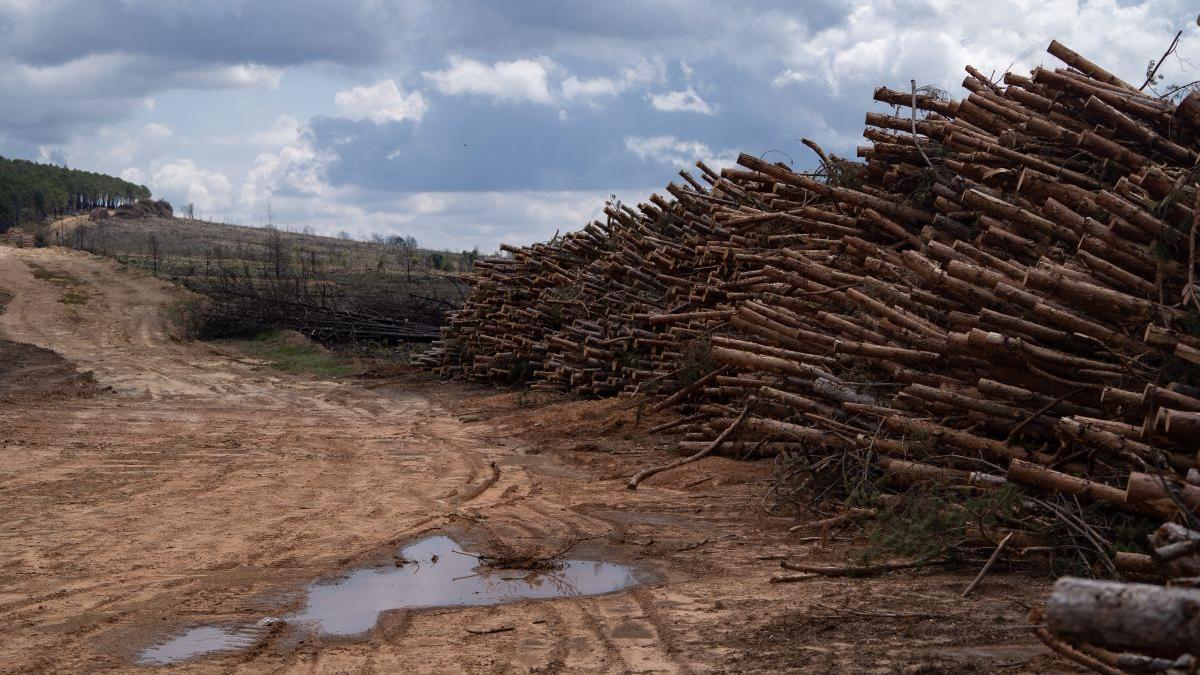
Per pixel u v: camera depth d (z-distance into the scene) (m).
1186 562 4.80
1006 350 7.86
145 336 36.28
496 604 6.82
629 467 12.64
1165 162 9.65
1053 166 9.96
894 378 9.77
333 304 35.38
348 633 6.16
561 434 15.52
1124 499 6.84
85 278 51.53
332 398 22.30
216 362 29.73
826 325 10.90
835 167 14.22
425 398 22.11
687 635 5.88
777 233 14.57
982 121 11.34
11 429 16.08
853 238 11.68
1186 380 7.14
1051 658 5.08
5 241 93.75
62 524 9.48
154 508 10.28
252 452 14.38
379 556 8.22
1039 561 7.23
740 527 9.27
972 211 11.00
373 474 12.61
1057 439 8.09
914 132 11.73
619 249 20.11
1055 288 7.79
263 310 35.53
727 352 11.38
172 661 5.62
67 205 164.50
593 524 9.48
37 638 6.05
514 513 10.08
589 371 18.92
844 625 5.90
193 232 112.38
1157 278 7.79
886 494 8.90
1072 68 10.93
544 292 21.56
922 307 9.79
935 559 7.34
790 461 10.04
